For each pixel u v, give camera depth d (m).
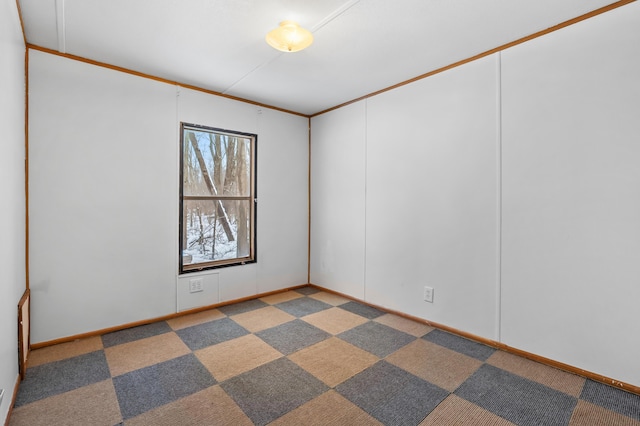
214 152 3.78
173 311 3.32
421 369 2.31
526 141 2.45
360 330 3.01
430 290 3.11
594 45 2.13
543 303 2.38
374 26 2.29
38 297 2.58
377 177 3.61
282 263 4.27
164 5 2.04
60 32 2.36
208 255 3.75
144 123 3.11
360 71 3.07
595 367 2.16
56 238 2.66
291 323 3.18
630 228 2.02
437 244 3.05
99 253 2.88
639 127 1.98
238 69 3.02
